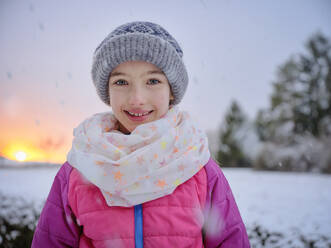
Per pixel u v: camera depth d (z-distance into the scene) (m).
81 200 0.98
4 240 2.56
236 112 17.66
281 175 10.02
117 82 1.07
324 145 12.66
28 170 9.62
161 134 1.01
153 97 1.05
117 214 0.93
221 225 0.99
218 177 1.06
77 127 1.18
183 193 0.96
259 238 2.65
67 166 1.12
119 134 1.02
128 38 1.03
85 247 0.96
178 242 0.90
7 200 4.20
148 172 0.93
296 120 16.42
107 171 0.94
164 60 1.05
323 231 2.89
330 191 5.67
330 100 16.69
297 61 18.11
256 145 17.28
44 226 1.03
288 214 3.65
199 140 1.08
